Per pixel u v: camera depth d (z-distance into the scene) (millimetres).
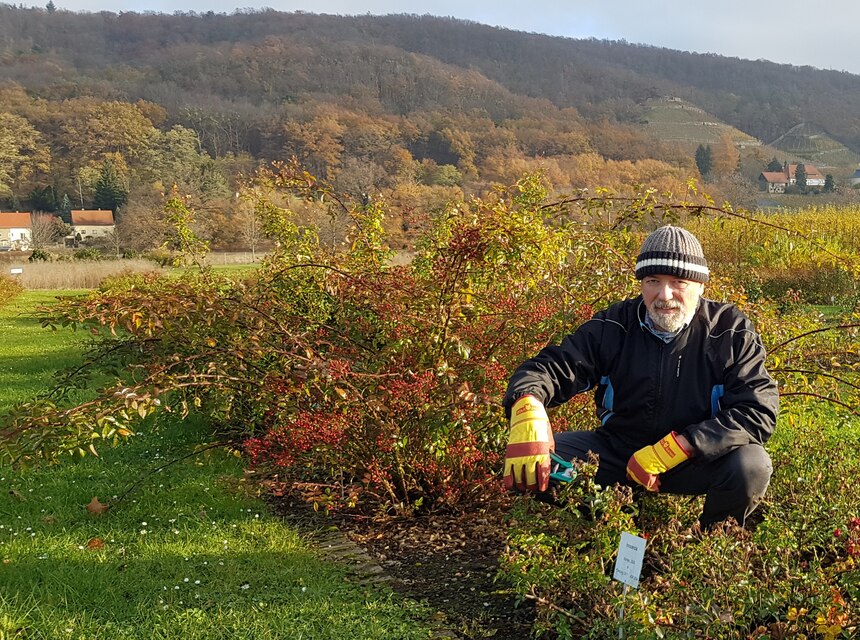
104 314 4656
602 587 3057
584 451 3598
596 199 5621
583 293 5047
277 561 4074
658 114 167000
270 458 4910
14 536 4449
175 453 6109
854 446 4668
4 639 3242
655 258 3283
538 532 3434
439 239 6051
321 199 7000
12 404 8102
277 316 5438
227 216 53812
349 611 3523
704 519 3414
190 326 4949
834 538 3260
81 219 84625
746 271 16984
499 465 4816
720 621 2762
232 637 3309
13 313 19797
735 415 3178
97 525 4637
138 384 4297
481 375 4414
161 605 3561
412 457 4590
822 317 5535
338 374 4332
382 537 4426
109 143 98062
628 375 3422
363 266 6043
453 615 3510
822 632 2666
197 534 4465
